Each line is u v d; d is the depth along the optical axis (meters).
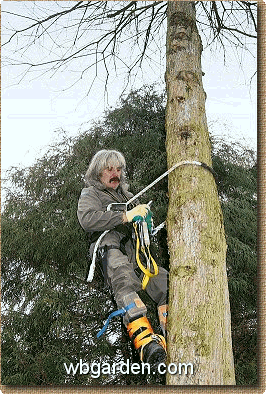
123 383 4.09
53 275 4.32
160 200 4.48
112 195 2.85
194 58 2.75
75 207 4.36
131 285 2.45
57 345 4.20
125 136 4.79
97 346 4.12
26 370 3.95
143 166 4.61
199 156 2.37
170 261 2.16
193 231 2.14
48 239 4.31
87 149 4.66
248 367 4.17
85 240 4.30
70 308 4.36
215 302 1.99
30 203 4.60
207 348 1.90
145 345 2.27
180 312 1.98
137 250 2.54
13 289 4.45
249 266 4.45
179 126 2.48
